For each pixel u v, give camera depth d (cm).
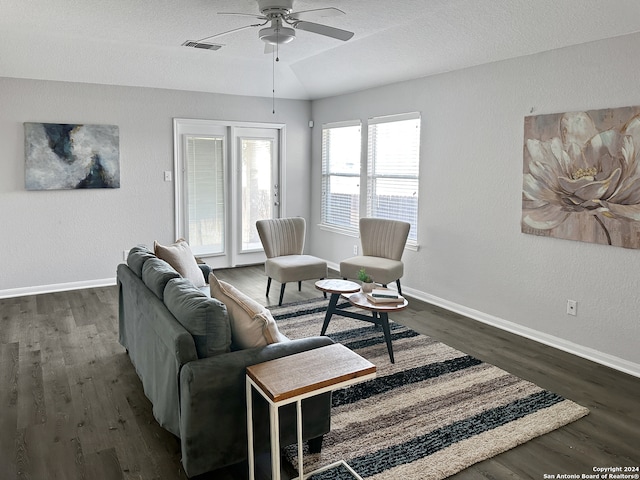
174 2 360
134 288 315
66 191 556
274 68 613
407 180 548
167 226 623
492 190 444
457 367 357
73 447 255
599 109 352
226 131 657
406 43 456
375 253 529
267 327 238
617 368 356
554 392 319
